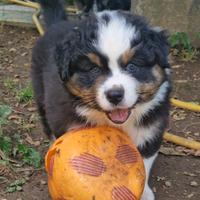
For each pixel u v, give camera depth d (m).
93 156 0.79
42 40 1.04
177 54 1.52
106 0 1.75
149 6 1.57
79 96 0.82
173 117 1.23
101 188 0.77
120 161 0.80
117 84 0.77
